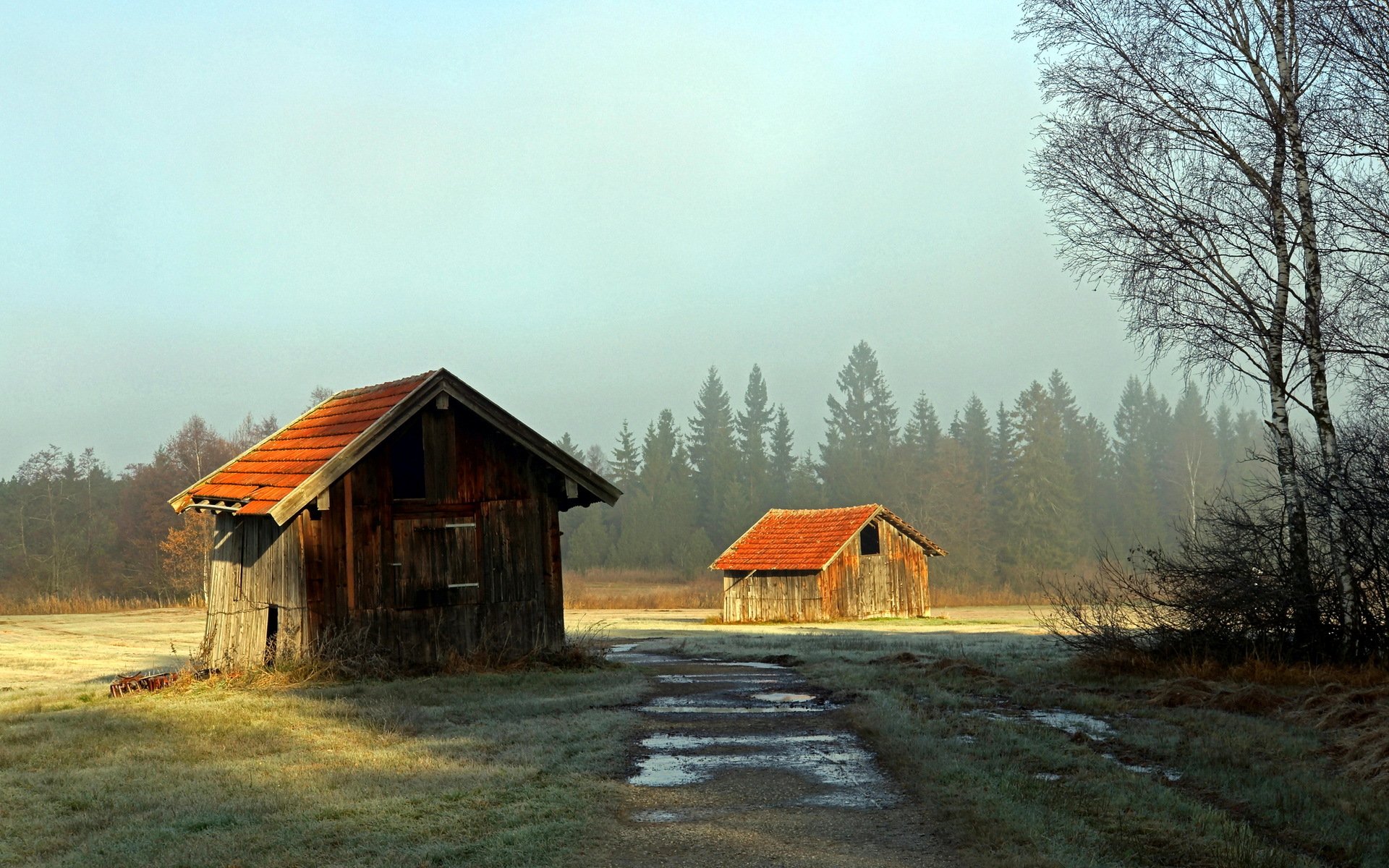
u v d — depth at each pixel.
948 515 98.50
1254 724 11.51
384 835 7.39
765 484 121.38
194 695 14.45
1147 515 112.50
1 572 83.38
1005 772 9.17
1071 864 6.64
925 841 7.40
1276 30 16.20
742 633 34.50
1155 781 9.09
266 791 8.70
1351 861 6.91
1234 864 6.70
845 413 122.56
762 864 6.89
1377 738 9.71
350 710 12.78
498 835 7.41
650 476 126.94
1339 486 14.88
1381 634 15.12
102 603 61.25
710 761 10.13
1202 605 15.98
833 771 9.64
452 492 17.52
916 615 51.09
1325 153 15.52
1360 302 15.37
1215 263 16.83
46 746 10.73
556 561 18.67
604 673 17.33
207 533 67.69
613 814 8.10
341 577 16.30
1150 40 16.89
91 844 7.23
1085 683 15.64
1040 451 102.44
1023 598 76.50
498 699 14.09
